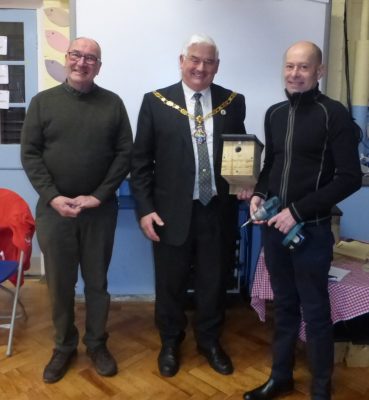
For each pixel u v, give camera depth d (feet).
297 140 5.23
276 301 5.94
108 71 8.75
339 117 5.00
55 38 9.57
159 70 8.78
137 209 6.43
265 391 6.01
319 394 5.68
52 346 7.42
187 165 6.16
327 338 5.55
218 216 6.41
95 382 6.40
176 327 6.90
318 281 5.41
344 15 9.47
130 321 8.49
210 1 8.58
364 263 7.06
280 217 5.22
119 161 6.29
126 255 9.41
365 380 6.56
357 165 5.08
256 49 8.78
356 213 9.05
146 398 6.07
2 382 6.38
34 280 10.41
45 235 6.12
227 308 9.04
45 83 9.80
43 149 6.15
